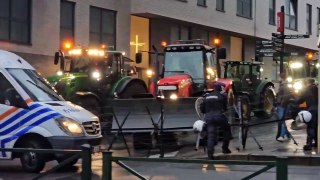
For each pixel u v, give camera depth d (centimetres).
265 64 3672
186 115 1504
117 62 1866
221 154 1288
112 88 1814
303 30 4203
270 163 605
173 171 1059
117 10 2586
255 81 2452
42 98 1175
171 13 2758
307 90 1334
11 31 2094
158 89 1736
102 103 1791
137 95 1762
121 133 1463
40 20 2200
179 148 1514
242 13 3431
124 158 658
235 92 2131
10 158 1103
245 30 3434
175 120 1498
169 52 1852
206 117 1276
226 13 3234
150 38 2784
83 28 2394
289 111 1534
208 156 1260
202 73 1797
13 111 1141
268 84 2483
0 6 2055
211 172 1045
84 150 672
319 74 1261
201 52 1816
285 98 1538
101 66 1819
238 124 1437
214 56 1892
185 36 3055
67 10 2339
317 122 1309
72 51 1833
